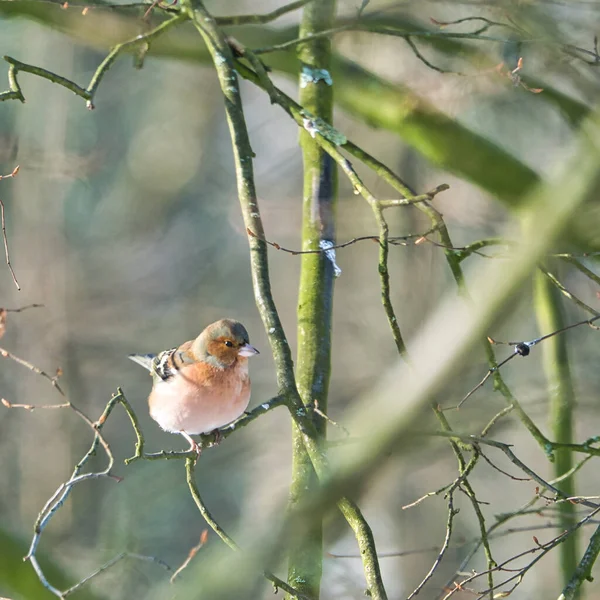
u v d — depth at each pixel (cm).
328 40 956
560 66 1026
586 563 692
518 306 407
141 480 2056
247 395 893
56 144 2002
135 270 2331
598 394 1359
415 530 1930
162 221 2386
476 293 411
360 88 1109
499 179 1074
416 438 400
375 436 391
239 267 2378
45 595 1146
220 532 659
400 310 1945
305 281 804
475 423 1091
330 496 394
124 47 818
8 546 1162
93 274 2294
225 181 2416
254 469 2091
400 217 1714
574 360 1441
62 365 2036
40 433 1994
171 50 1070
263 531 406
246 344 870
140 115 2369
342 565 1300
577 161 500
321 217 833
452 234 1830
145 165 2370
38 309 2059
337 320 2053
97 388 2186
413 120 1080
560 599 678
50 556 1201
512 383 1561
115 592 1481
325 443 652
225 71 830
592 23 1056
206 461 2034
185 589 415
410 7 1120
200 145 2397
